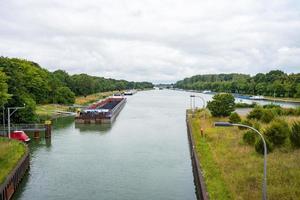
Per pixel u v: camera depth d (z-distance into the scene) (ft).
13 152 175.52
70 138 269.64
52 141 256.93
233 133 216.54
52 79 497.05
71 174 172.55
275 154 155.63
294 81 648.79
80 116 351.46
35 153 217.36
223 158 157.28
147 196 142.61
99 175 170.71
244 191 114.11
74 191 148.36
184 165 188.85
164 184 157.28
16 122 290.15
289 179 120.57
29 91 386.73
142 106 588.50
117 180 163.12
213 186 123.13
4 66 292.20
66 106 492.54
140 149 228.43
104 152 220.02
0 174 138.00
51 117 382.01
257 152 159.43
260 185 118.01
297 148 162.40
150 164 190.60
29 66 394.52
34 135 268.21
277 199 105.70
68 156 209.36
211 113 321.73
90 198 140.46
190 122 303.07
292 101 589.73
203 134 222.89
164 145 241.35
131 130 310.04
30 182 160.04
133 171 177.37
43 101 455.63
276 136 167.43
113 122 366.22
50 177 167.63
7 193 128.36
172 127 328.49
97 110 383.24
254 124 215.72
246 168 137.49
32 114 295.48
